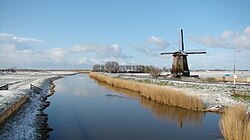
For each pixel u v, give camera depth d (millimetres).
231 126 16969
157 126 24219
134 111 31828
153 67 109875
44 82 71438
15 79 86500
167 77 72250
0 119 19688
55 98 44438
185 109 32500
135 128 23312
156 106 35438
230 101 31203
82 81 91875
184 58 68625
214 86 40531
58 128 23141
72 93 52344
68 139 19750
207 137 20219
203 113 29562
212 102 32344
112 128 23453
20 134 19406
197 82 49969
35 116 27250
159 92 38906
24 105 30922
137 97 45156
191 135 20891
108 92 53625
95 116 28719
